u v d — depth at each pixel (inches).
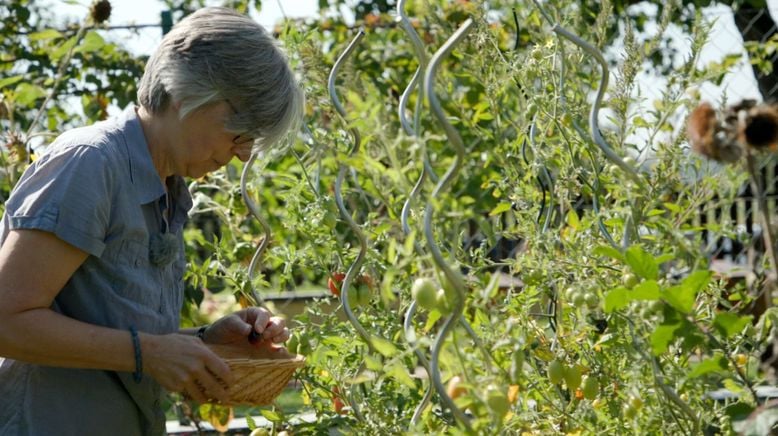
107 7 173.9
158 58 89.6
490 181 145.0
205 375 88.4
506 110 136.3
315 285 168.1
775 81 190.4
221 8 91.6
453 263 73.1
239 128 89.2
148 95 90.7
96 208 85.0
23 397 90.0
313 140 113.9
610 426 97.5
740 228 120.0
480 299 82.4
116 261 89.5
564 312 106.0
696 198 114.4
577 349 102.1
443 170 173.9
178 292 100.7
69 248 84.2
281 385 95.8
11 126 165.8
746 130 74.9
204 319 166.7
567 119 112.3
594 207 102.9
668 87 117.9
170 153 91.7
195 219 178.9
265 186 168.4
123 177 88.3
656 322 84.7
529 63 114.9
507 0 165.2
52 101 211.0
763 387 124.0
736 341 101.5
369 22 227.5
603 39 121.7
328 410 112.9
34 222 82.8
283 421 112.8
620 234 106.4
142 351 86.4
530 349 104.1
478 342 73.7
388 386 112.4
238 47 87.7
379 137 75.0
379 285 114.9
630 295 77.0
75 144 87.1
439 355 72.5
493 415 68.4
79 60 208.8
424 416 88.6
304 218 113.9
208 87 87.1
